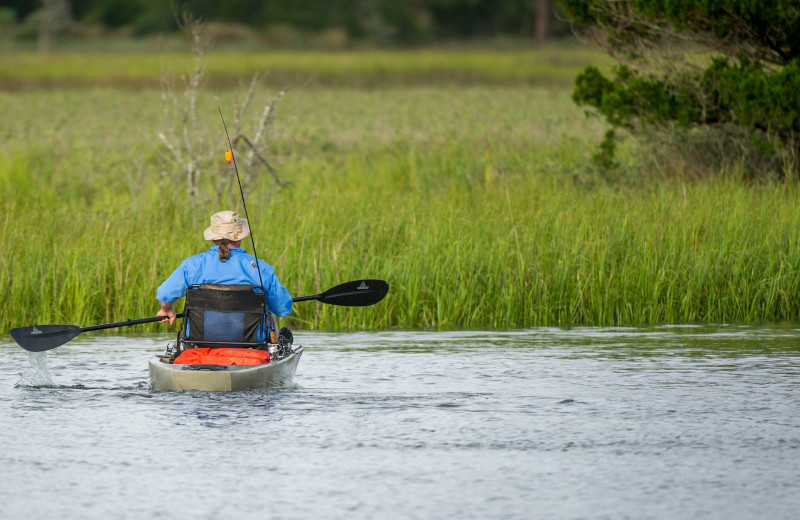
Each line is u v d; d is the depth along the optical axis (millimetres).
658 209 55219
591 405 30625
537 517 21359
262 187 65125
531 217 53875
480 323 48375
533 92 172875
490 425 28344
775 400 31188
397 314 48594
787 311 49156
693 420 28828
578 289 48344
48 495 22812
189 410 29969
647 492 22859
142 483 23547
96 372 36062
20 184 75938
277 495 22719
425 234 51625
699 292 48781
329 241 50750
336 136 107250
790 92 61656
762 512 21625
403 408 30344
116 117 133500
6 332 47031
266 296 33375
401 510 21781
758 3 63312
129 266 48375
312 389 32750
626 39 70875
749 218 52938
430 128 110875
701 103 66500
